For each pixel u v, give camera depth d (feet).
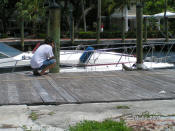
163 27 110.93
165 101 18.33
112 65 37.04
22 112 15.75
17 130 12.93
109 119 14.24
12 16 121.08
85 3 115.14
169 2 125.70
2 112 15.70
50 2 29.78
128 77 26.08
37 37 97.86
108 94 19.85
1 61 36.88
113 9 114.01
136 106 17.02
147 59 42.65
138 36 31.30
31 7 78.74
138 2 31.24
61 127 13.37
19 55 43.83
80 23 125.70
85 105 17.31
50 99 18.29
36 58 26.63
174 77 26.08
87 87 22.02
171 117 14.76
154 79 25.14
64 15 114.21
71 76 26.55
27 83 23.24
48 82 23.72
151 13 124.16
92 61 39.11
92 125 13.08
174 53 70.18
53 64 27.20
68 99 18.39
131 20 133.80
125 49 50.24
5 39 91.81
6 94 19.52
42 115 15.24
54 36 28.50
